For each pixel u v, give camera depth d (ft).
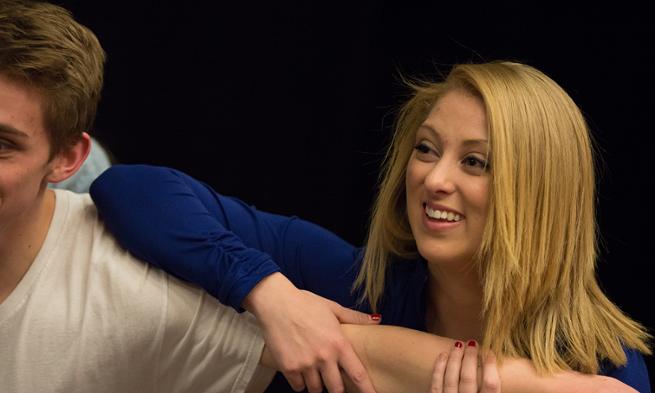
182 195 6.72
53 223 6.49
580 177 6.25
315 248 7.09
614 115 11.36
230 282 6.34
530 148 6.08
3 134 5.82
